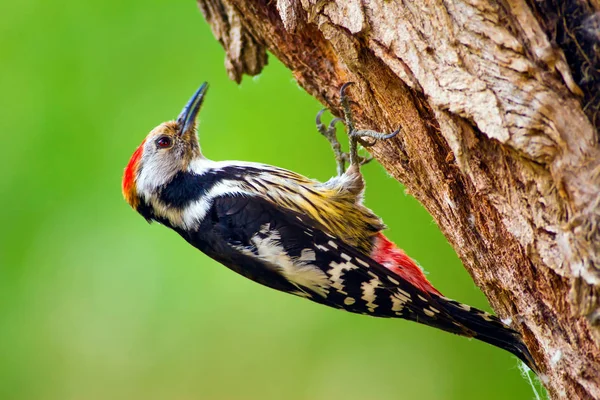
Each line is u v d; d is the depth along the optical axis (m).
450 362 13.59
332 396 13.90
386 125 8.98
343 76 9.73
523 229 7.10
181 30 13.41
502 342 8.41
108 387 14.05
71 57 13.12
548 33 6.82
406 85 7.88
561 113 6.69
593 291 6.59
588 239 6.59
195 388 14.03
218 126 13.13
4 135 12.87
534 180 6.86
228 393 14.02
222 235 9.75
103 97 13.02
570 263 6.67
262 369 13.97
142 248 13.13
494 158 7.13
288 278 9.65
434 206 8.64
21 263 12.73
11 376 13.56
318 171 12.94
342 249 9.50
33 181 12.75
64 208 12.77
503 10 6.98
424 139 8.05
